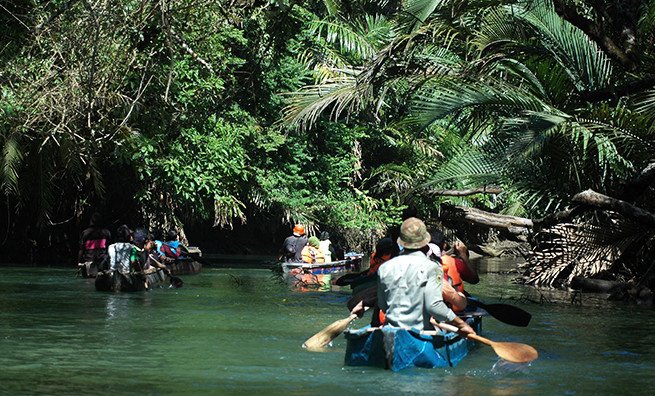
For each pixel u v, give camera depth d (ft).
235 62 75.20
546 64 66.39
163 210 85.35
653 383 28.68
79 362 30.76
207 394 25.88
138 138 68.95
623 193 60.03
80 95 52.95
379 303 31.09
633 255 63.10
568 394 26.81
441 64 66.74
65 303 48.80
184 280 66.49
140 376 28.48
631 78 65.26
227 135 77.87
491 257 110.63
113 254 57.06
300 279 69.26
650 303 55.98
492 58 65.57
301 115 69.31
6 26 57.77
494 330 41.01
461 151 81.92
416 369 29.89
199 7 51.42
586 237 61.72
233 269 79.05
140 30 50.42
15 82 57.98
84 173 79.71
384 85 68.03
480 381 28.40
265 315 44.91
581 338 38.91
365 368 29.94
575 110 64.23
